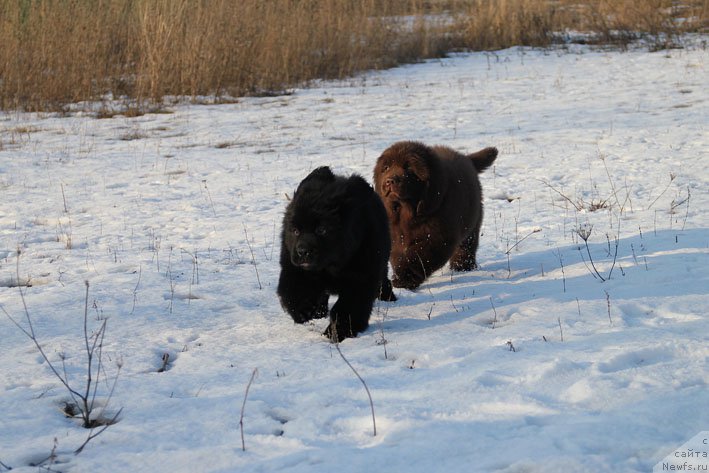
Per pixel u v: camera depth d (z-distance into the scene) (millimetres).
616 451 3721
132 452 4172
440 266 7910
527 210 11031
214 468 3934
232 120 18875
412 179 7559
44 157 15406
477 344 5754
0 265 8836
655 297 6664
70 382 5297
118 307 7117
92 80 22156
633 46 27500
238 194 12477
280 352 5844
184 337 6328
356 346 5945
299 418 4484
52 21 21812
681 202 10711
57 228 10711
